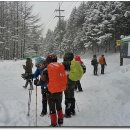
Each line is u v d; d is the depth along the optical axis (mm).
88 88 14688
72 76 8930
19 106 10406
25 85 15312
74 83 9070
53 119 7730
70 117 8953
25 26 69625
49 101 7707
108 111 9391
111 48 62062
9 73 24156
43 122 8375
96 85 15461
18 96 12562
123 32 58906
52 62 7758
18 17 66938
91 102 11016
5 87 15594
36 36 80250
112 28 57812
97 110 9656
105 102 10688
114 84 14305
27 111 9664
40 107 10312
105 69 30000
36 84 8555
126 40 30188
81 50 79875
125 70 19562
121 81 14875
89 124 8086
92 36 64250
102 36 58188
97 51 67500
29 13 68938
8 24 65125
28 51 71750
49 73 7551
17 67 30953
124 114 8867
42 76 7684
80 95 12742
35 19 70938
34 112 9555
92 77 21047
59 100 7742
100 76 21297
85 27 72688
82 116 9062
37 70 9406
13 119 8633
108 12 58969
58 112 7789
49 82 7562
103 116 8891
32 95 12867
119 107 9680
